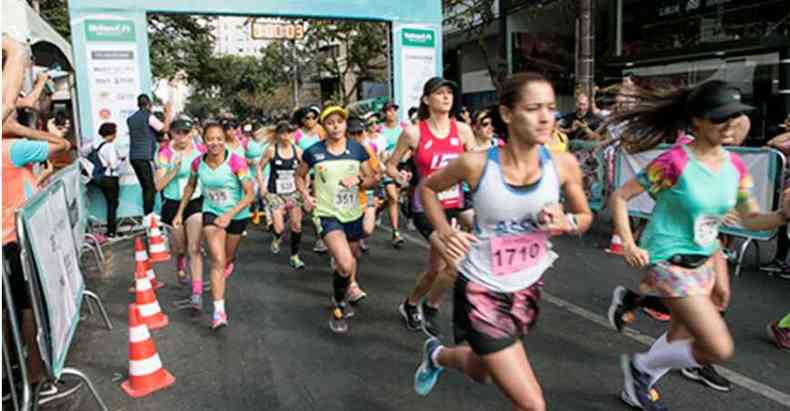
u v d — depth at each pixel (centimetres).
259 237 898
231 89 5872
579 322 484
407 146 461
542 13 1955
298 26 1498
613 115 364
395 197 777
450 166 266
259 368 419
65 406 370
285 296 592
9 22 734
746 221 322
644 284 328
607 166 798
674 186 306
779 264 612
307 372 409
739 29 1395
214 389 388
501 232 258
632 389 342
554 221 246
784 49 1165
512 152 252
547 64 1992
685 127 331
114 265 748
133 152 912
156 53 2514
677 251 309
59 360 329
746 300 529
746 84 1259
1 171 332
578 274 628
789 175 594
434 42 1311
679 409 343
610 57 1595
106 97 1007
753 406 345
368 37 2766
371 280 636
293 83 4656
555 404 351
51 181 436
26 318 344
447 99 456
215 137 489
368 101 2795
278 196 775
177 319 530
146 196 927
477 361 284
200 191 551
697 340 305
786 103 1170
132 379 391
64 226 410
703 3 1483
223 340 475
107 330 507
